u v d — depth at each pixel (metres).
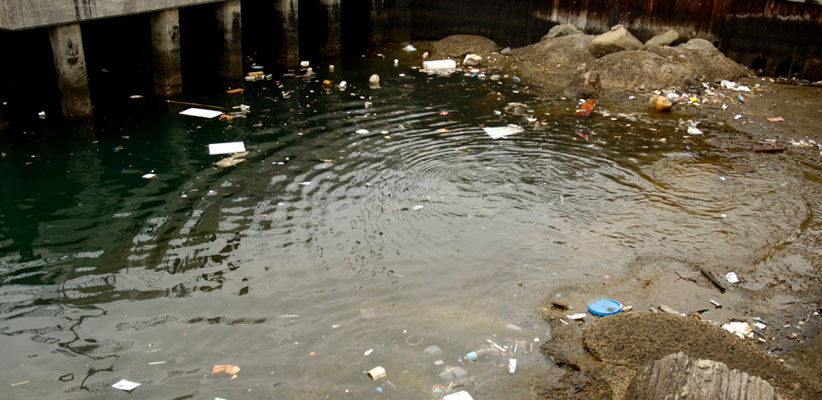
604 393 5.08
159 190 8.83
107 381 5.16
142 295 6.39
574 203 8.62
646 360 5.36
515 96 14.34
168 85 13.55
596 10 17.66
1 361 5.40
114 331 5.82
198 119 12.02
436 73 16.56
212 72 15.77
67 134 10.99
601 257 7.26
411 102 13.58
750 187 9.22
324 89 14.58
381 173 9.48
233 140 10.85
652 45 16.00
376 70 16.77
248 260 7.06
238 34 14.98
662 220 8.16
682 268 7.05
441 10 19.97
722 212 8.41
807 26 14.93
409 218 8.09
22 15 9.77
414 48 19.64
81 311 6.11
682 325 5.73
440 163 9.91
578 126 12.08
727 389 4.11
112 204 8.41
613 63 15.24
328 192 8.79
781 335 5.93
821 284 6.75
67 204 8.41
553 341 5.77
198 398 4.98
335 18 17.91
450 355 5.55
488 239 7.61
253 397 5.00
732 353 5.39
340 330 5.89
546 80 15.95
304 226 7.82
